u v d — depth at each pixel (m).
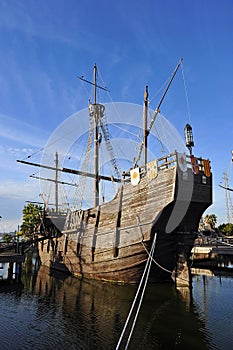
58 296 18.12
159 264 19.31
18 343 10.63
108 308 14.88
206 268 26.77
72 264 26.08
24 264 41.72
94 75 31.42
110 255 20.56
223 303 15.64
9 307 15.63
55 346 10.36
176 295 17.22
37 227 43.66
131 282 19.89
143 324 12.49
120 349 10.12
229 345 10.41
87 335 11.38
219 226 64.56
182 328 12.04
